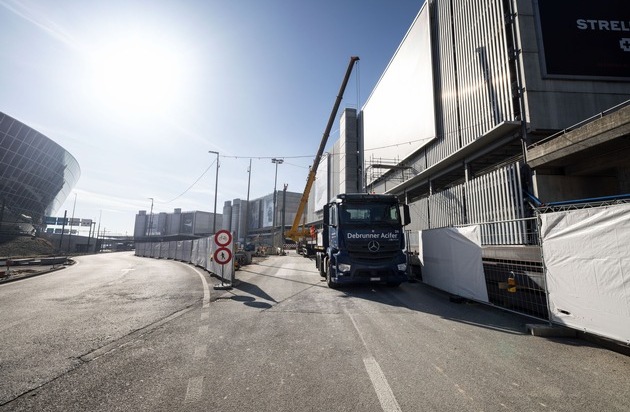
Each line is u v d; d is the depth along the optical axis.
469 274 7.52
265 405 2.87
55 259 27.19
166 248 32.38
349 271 9.27
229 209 118.56
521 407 2.82
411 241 12.15
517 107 11.70
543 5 11.72
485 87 13.38
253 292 9.43
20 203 61.38
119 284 11.52
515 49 11.79
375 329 5.43
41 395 3.09
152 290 9.94
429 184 18.92
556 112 11.13
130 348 4.48
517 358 4.06
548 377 3.48
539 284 5.99
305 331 5.31
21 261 26.23
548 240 5.35
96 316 6.44
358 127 38.12
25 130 55.28
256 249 43.94
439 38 17.78
